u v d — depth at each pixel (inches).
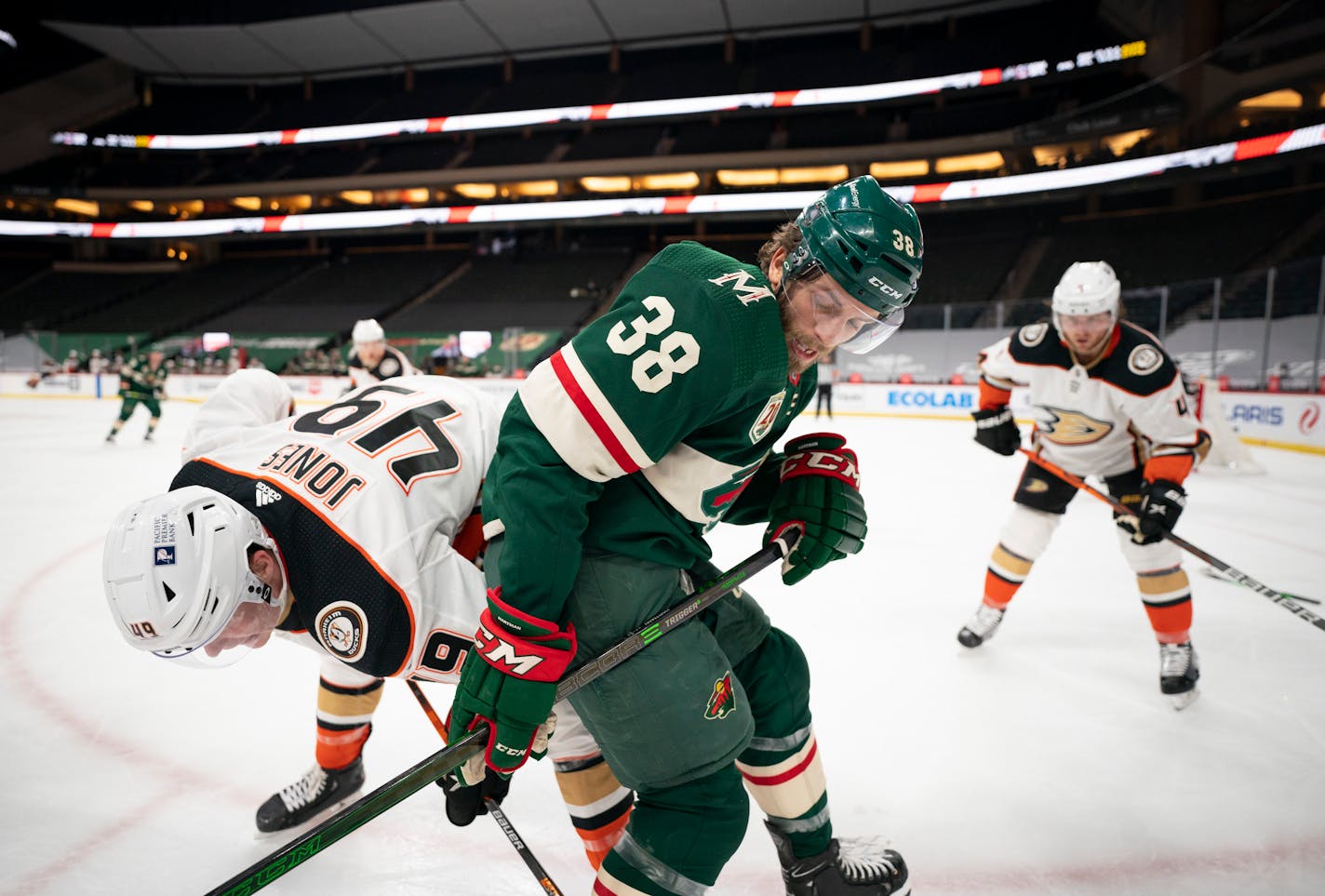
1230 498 269.7
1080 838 84.4
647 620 55.5
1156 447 113.3
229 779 95.2
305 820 85.1
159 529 53.2
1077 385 115.4
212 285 1162.0
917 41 1079.0
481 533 65.1
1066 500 127.6
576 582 55.5
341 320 1008.2
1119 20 932.6
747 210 980.6
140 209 1221.7
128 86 1295.5
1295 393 395.2
